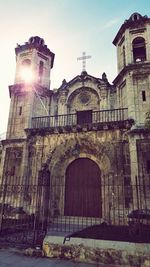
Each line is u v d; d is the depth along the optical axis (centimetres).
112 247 670
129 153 1349
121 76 1609
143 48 1733
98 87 1720
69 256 698
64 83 1866
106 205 1355
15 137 1667
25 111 1717
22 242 849
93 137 1481
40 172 1457
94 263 661
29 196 1446
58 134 1568
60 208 1506
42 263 654
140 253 638
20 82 1867
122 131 1421
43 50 1995
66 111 1745
